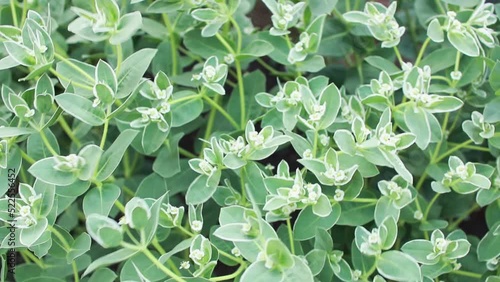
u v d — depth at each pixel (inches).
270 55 37.0
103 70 32.7
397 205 33.6
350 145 32.9
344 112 35.7
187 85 36.9
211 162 33.4
